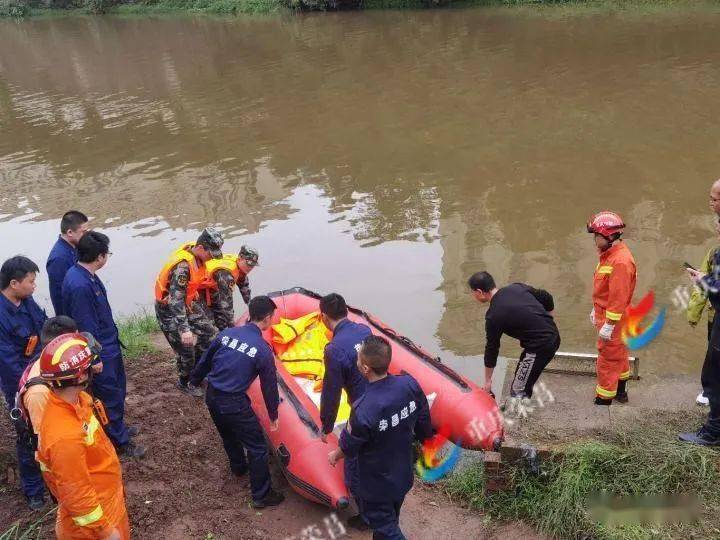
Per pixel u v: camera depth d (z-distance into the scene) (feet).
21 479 13.20
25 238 32.94
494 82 53.98
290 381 16.02
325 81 60.54
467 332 22.02
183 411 16.96
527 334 14.85
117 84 69.82
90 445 9.84
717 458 12.69
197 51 83.76
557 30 70.79
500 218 30.42
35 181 41.81
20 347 13.02
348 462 12.48
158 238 31.50
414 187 35.24
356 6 102.58
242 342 13.07
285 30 91.81
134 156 45.19
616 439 14.10
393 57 67.05
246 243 30.12
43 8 146.72
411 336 21.99
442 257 27.37
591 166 35.42
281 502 13.93
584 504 12.26
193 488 14.17
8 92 71.31
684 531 11.48
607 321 14.70
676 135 38.65
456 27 79.20
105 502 10.24
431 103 50.19
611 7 79.66
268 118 50.96
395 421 10.53
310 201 34.65
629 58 56.70
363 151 41.65
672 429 14.21
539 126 42.65
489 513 13.03
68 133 52.60
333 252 28.68
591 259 26.07
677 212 29.04
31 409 10.19
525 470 13.03
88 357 9.39
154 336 22.16
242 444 14.03
